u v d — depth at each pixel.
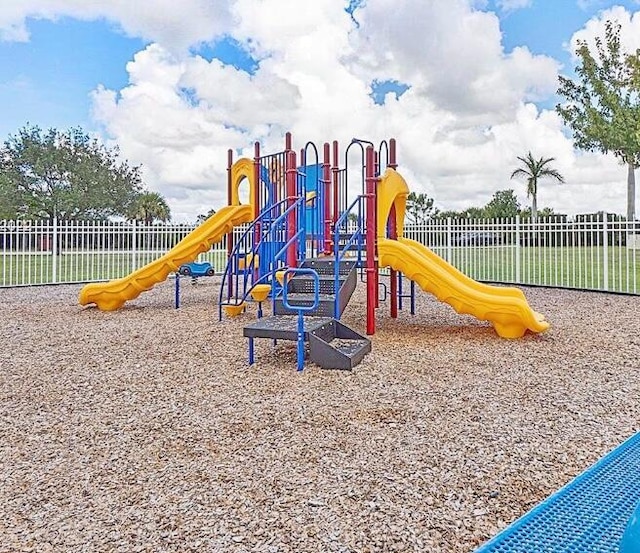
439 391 4.45
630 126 23.70
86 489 2.74
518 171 37.81
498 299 6.64
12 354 6.01
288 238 7.94
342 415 3.87
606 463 2.56
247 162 9.82
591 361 5.45
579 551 1.85
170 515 2.46
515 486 2.72
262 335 5.36
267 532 2.30
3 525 2.39
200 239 9.46
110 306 9.52
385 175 7.28
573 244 13.16
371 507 2.51
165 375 5.08
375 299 8.06
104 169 35.94
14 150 34.25
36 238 15.34
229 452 3.21
